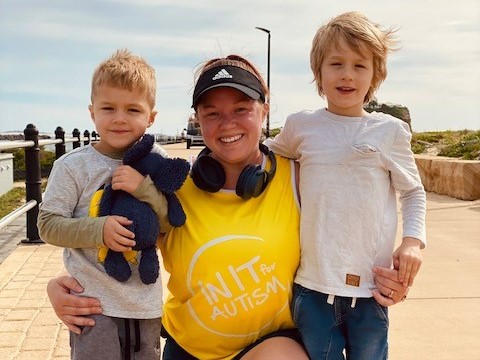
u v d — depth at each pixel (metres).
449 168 10.12
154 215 2.26
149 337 2.38
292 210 2.46
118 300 2.30
